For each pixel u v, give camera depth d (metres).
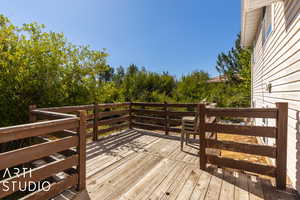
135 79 14.76
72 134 2.03
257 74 6.38
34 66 3.86
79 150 2.01
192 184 2.16
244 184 2.15
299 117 2.12
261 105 5.53
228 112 2.30
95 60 5.66
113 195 1.94
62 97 4.44
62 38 5.02
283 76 2.90
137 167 2.68
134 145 3.84
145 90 13.32
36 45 3.96
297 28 2.26
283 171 2.02
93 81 5.61
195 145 3.86
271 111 2.07
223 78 19.05
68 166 1.90
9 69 3.49
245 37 7.08
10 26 3.73
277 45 3.34
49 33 4.75
